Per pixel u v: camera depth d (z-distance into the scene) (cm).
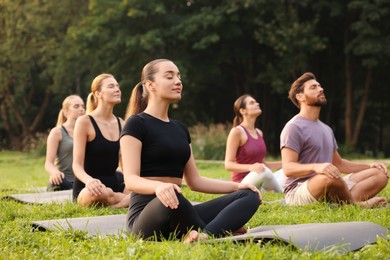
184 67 2898
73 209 702
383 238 441
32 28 3594
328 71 3147
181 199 442
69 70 3516
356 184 723
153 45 2783
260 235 420
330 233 435
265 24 2730
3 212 684
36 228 542
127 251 402
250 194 483
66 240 475
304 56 2659
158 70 488
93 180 708
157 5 2853
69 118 998
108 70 3072
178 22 2909
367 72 2866
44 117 4203
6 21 3597
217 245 411
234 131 936
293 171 697
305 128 720
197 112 3344
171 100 490
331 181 669
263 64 3166
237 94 3222
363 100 2825
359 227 456
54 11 3569
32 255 431
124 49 2977
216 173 1543
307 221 562
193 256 381
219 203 489
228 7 2791
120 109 3027
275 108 3369
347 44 2777
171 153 482
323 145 725
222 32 2845
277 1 2725
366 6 2539
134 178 461
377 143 3750
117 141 789
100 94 791
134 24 2959
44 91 4094
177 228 451
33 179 1538
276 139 3212
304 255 377
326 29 2941
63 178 955
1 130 4391
